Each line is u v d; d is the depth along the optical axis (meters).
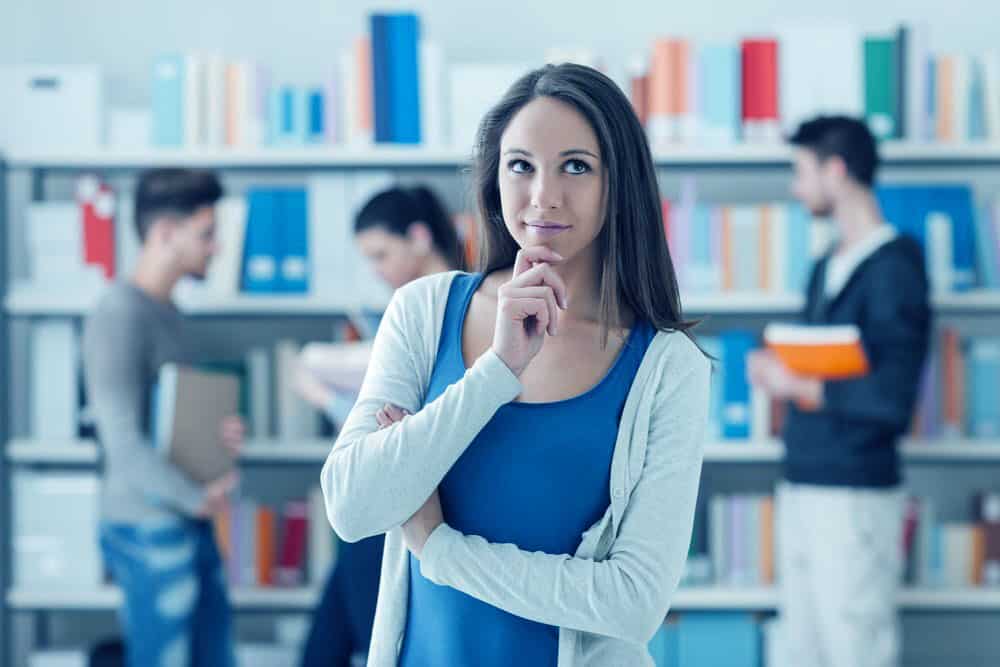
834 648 4.50
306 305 5.05
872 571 4.46
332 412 4.34
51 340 5.10
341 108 5.11
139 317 4.38
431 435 1.77
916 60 4.96
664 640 4.96
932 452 4.96
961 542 5.01
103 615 5.64
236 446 4.59
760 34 5.64
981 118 5.06
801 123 4.67
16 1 5.73
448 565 1.81
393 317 2.01
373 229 4.04
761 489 5.52
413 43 5.05
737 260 5.04
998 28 5.58
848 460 4.46
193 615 4.42
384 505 1.77
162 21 5.74
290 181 5.61
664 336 1.93
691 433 1.91
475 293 1.99
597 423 1.86
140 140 5.21
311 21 5.72
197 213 4.52
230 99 5.11
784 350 4.43
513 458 1.85
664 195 5.61
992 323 5.54
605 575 1.80
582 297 1.95
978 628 5.48
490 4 5.66
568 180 1.82
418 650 1.91
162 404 4.27
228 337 5.66
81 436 5.12
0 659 5.03
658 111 4.98
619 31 5.66
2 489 5.09
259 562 5.11
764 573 5.02
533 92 1.88
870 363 4.45
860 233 4.59
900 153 4.94
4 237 5.12
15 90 5.13
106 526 4.36
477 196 1.99
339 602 4.02
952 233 5.04
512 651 1.84
